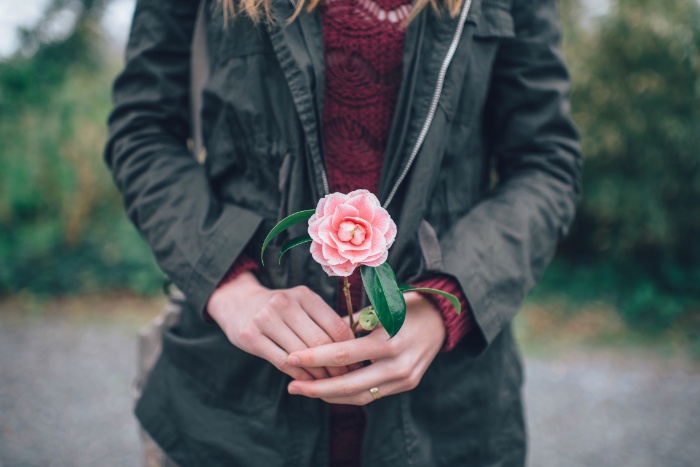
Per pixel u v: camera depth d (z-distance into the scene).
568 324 3.85
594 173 4.18
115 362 3.23
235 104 0.75
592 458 2.34
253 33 0.74
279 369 0.68
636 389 2.94
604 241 4.31
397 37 0.75
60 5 5.15
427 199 0.75
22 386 2.93
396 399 0.73
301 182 0.74
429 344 0.68
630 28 3.89
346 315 0.77
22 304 4.10
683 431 2.54
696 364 3.24
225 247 0.73
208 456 0.76
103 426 2.58
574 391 2.92
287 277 0.75
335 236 0.59
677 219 4.14
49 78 4.84
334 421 0.77
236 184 0.79
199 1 0.84
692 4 3.94
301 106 0.71
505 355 0.83
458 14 0.74
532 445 2.43
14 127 4.51
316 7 0.74
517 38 0.81
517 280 0.74
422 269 0.71
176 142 0.84
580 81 4.07
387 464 0.73
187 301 0.79
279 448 0.74
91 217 4.61
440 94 0.73
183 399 0.78
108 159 0.85
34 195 4.48
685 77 3.88
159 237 0.76
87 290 4.32
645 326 3.81
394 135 0.74
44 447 2.40
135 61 0.83
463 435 0.78
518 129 0.83
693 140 3.90
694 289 4.17
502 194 0.80
